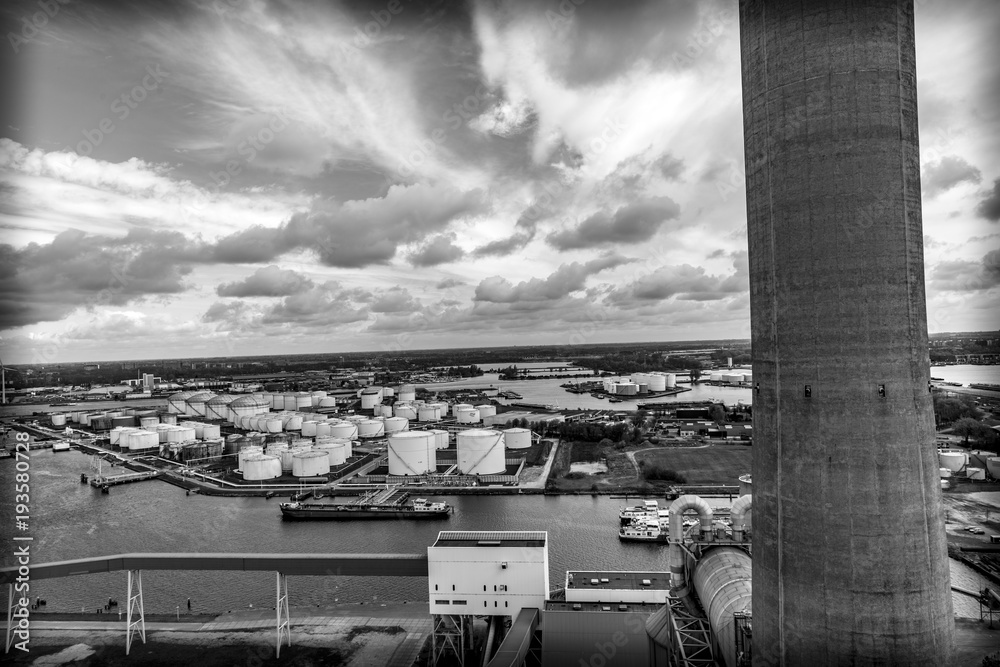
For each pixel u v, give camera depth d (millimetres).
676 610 68312
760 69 48375
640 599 85750
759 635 50312
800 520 46312
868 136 44312
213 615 106000
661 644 72438
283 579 94688
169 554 95250
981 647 81750
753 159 49688
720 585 61812
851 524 44406
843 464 44594
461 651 88938
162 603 112562
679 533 73375
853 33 44500
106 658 92438
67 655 93500
